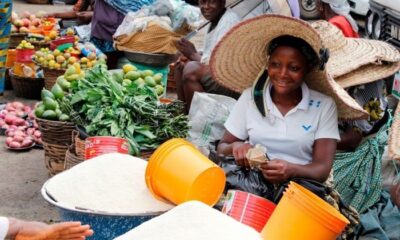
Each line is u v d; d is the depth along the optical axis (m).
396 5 4.73
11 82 6.21
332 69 3.43
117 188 2.65
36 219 3.74
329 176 3.10
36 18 6.74
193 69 4.28
